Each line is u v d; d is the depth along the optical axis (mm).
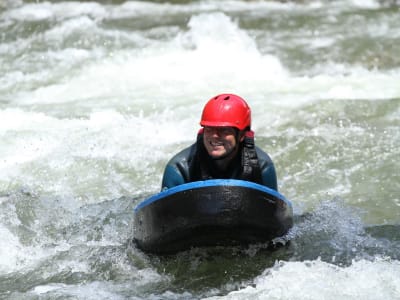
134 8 43938
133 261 18703
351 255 18922
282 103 29781
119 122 28172
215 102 17531
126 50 37219
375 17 42344
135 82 33344
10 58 36594
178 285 17703
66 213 21609
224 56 36500
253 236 17750
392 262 18312
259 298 16641
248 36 38906
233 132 17391
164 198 17156
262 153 18484
